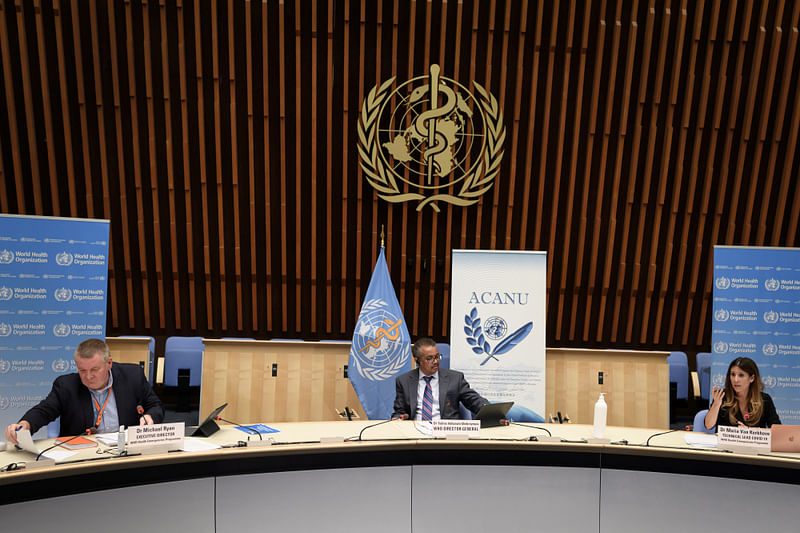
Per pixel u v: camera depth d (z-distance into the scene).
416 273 6.80
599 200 6.76
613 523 3.10
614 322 6.99
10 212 6.44
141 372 3.53
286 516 2.91
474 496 3.10
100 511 2.58
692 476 3.03
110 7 6.17
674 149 6.72
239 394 4.97
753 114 6.68
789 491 2.97
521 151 6.76
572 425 3.58
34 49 6.24
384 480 3.04
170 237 6.68
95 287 4.34
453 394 3.92
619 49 6.52
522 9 6.43
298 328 6.86
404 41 6.49
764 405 3.54
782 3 6.41
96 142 6.47
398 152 6.52
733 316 4.80
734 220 6.86
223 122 6.51
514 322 4.57
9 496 2.40
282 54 6.38
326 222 6.76
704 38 6.52
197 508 2.77
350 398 5.05
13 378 4.16
